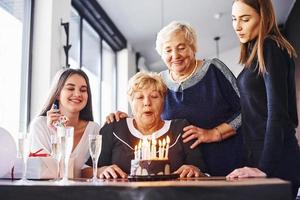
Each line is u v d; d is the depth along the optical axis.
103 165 1.79
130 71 6.40
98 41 5.40
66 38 3.59
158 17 5.47
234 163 1.93
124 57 6.22
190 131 1.79
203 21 5.92
